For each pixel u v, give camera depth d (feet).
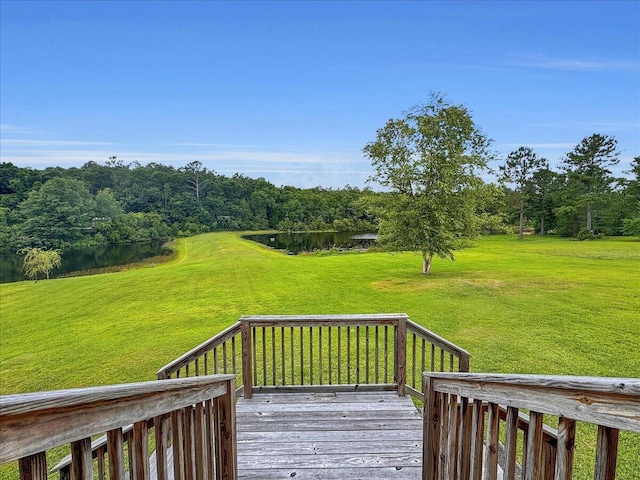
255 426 11.47
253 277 55.31
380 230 52.47
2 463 2.11
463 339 24.75
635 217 111.86
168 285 52.37
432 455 6.76
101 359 24.36
